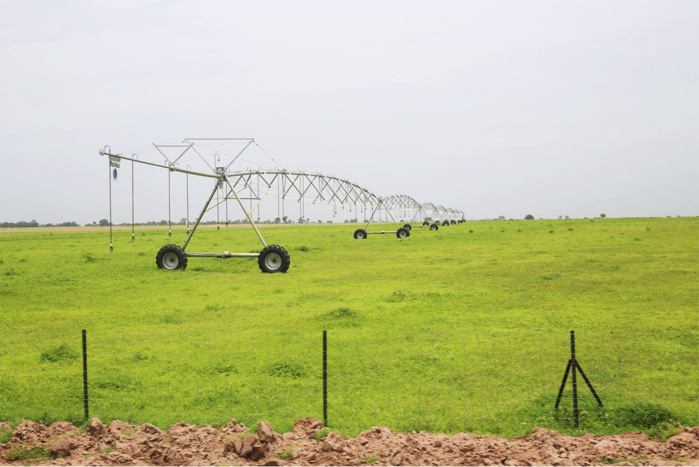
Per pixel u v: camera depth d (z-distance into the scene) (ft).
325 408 28.53
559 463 23.71
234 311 60.23
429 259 110.52
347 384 34.76
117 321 55.88
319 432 27.12
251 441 25.17
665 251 112.06
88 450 26.13
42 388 34.83
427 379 35.50
